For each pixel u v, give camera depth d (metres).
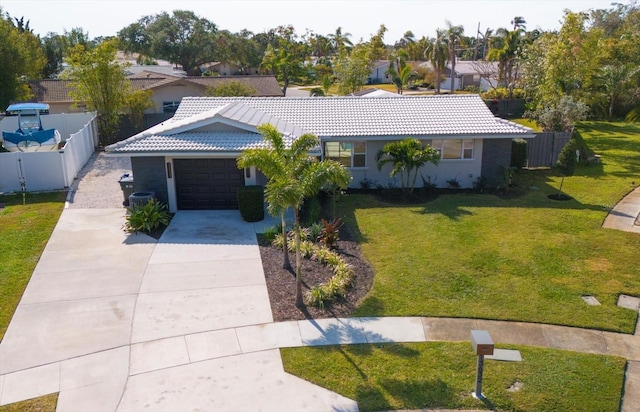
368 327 11.12
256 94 39.97
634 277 13.56
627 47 45.06
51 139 28.16
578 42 32.69
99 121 30.33
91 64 29.50
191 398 8.85
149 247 15.44
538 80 36.88
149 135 18.77
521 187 22.97
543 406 8.70
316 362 9.84
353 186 22.89
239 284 13.07
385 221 18.17
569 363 9.88
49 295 12.43
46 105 30.98
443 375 9.47
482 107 24.17
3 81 30.39
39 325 11.12
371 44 73.25
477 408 8.65
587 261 14.58
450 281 13.28
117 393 8.98
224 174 18.92
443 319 11.50
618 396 8.96
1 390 9.03
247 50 81.31
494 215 18.78
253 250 15.29
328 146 22.53
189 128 19.05
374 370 9.61
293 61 69.25
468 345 10.45
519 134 21.88
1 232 16.28
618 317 11.58
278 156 12.23
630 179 24.25
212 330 10.97
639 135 36.28
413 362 9.86
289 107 24.50
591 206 19.95
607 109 44.72
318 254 14.59
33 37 41.16
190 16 78.94
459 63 75.38
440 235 16.62
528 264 14.32
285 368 9.67
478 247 15.55
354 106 24.34
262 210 17.89
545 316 11.59
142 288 12.83
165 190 18.83
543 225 17.61
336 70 47.97
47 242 15.66
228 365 9.77
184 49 76.94
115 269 13.89
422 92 68.88
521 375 9.48
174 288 12.84
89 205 19.34
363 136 21.72
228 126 19.12
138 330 10.95
